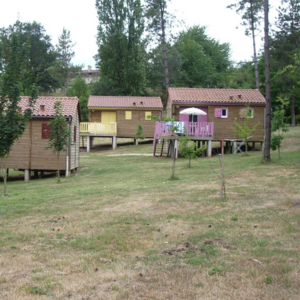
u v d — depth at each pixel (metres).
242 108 27.92
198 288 4.54
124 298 4.32
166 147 29.30
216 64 68.81
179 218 8.09
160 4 37.97
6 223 8.21
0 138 13.30
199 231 7.00
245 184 12.55
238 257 5.57
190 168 19.02
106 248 6.29
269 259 5.42
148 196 10.94
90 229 7.47
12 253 6.09
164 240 6.58
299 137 30.39
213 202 9.64
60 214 8.96
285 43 37.66
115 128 34.56
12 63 13.29
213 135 26.22
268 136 18.42
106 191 12.45
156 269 5.21
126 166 22.30
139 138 35.41
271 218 7.77
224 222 7.61
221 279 4.78
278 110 21.05
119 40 49.72
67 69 58.41
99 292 4.50
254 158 21.11
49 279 4.94
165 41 39.66
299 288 4.44
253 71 49.97
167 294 4.39
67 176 19.94
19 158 20.05
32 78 14.80
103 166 23.31
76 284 4.74
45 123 20.06
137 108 35.66
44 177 21.06
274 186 11.81
